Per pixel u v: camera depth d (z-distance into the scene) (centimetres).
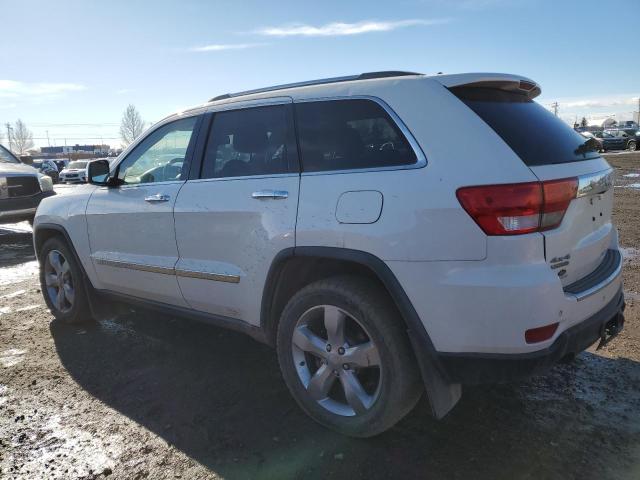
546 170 253
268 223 309
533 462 268
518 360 241
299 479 262
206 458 281
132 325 490
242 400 342
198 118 377
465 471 263
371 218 267
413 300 256
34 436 306
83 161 3388
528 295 236
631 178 1683
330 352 292
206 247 349
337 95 304
